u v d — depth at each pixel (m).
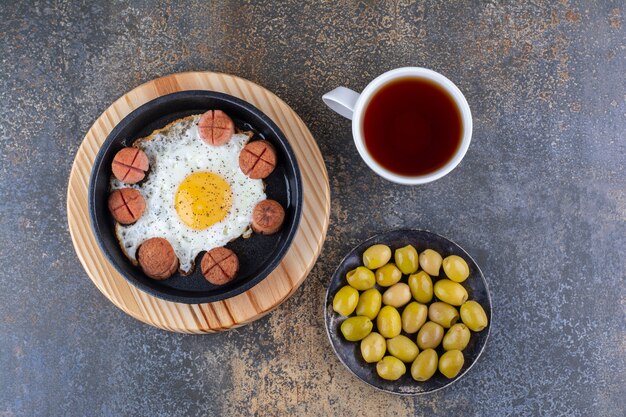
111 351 0.56
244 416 0.56
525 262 0.56
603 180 0.57
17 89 0.57
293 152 0.49
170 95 0.49
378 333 0.52
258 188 0.52
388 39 0.57
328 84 0.56
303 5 0.57
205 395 0.56
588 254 0.56
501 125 0.57
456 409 0.55
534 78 0.57
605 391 0.56
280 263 0.52
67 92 0.57
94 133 0.53
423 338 0.52
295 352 0.56
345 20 0.57
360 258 0.53
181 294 0.50
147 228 0.51
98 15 0.57
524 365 0.56
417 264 0.53
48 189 0.56
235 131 0.52
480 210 0.56
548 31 0.57
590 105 0.57
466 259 0.53
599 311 0.56
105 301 0.56
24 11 0.57
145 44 0.57
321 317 0.55
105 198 0.50
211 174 0.52
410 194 0.56
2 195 0.56
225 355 0.56
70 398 0.56
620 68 0.57
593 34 0.57
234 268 0.50
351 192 0.56
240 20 0.57
